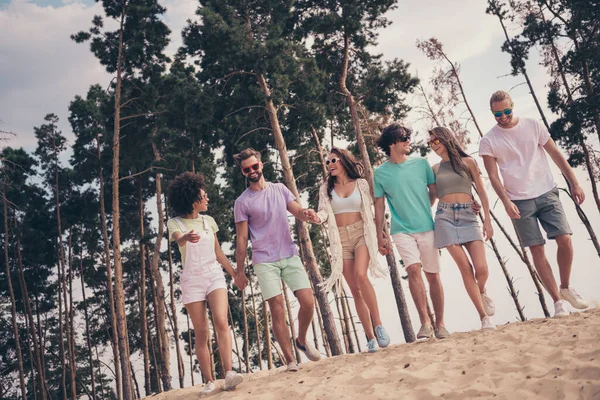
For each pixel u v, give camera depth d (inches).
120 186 1157.7
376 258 227.5
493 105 227.9
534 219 228.8
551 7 820.0
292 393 174.7
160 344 1039.0
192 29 762.2
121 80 818.2
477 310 221.1
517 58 812.0
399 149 234.1
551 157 231.3
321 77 794.2
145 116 896.9
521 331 198.2
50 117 1213.7
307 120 770.2
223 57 714.8
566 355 153.1
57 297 1363.2
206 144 869.2
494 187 230.2
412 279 228.4
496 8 832.9
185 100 763.4
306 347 227.1
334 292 885.8
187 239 206.7
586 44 800.3
